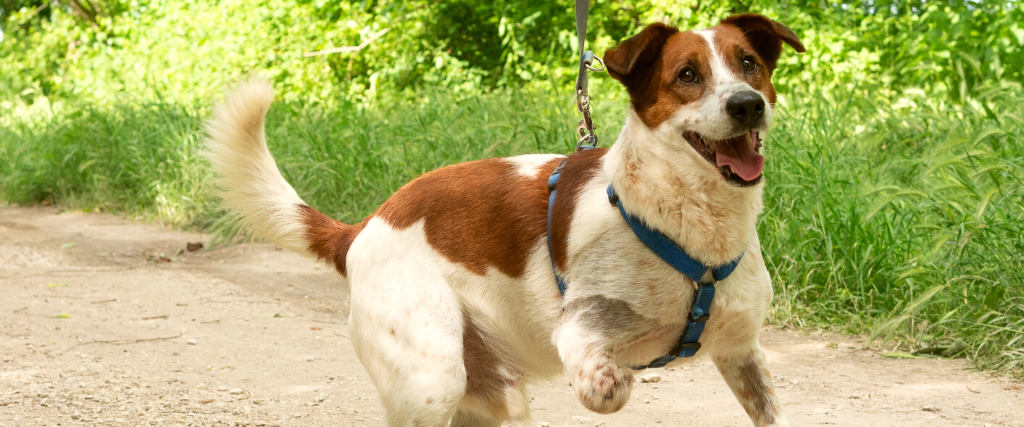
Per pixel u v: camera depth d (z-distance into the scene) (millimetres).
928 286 5141
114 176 11688
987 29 9641
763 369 2986
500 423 3330
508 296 3014
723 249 2730
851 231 5566
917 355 4805
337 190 9062
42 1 27047
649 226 2727
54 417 3816
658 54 2785
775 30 2926
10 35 24734
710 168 2666
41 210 11859
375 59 15156
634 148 2771
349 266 3244
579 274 2820
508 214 3002
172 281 7082
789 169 6285
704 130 2629
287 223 3445
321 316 5953
